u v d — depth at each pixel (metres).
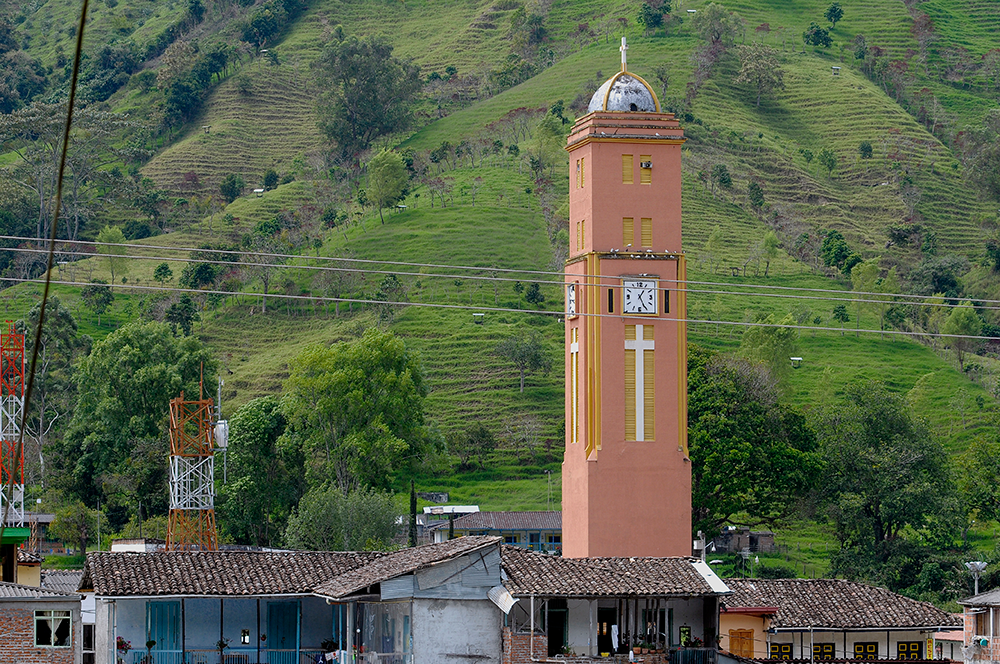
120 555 125.38
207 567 126.12
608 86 167.62
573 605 121.62
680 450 161.62
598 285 154.75
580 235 167.50
